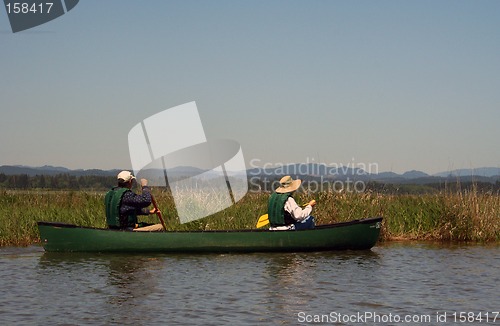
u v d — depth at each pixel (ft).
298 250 46.16
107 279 36.42
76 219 53.67
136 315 28.71
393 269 39.99
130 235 44.52
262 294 32.83
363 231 47.32
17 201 61.77
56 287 34.27
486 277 37.63
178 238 44.78
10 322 27.53
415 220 55.11
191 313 29.09
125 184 46.26
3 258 43.19
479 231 53.57
